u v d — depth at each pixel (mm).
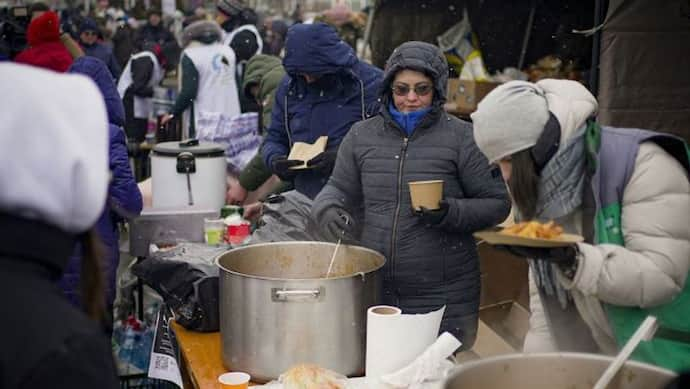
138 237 3432
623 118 2994
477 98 4156
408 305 2641
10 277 994
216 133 4707
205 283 2525
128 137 7059
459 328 2600
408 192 2604
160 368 2777
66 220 1026
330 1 9969
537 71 4098
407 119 2609
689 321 1811
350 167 2740
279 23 8109
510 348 2531
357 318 2105
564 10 4102
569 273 1830
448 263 2594
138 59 7082
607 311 1897
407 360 2051
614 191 1829
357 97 3441
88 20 7961
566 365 1655
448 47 4527
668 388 1582
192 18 9680
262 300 2057
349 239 2646
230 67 5891
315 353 2062
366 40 4746
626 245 1841
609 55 2990
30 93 995
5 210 993
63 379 953
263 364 2078
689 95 2941
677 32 2932
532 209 1868
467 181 2562
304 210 2918
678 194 1796
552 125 1798
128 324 3689
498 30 4371
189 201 3809
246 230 3186
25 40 5398
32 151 982
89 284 1155
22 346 957
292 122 3580
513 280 2738
